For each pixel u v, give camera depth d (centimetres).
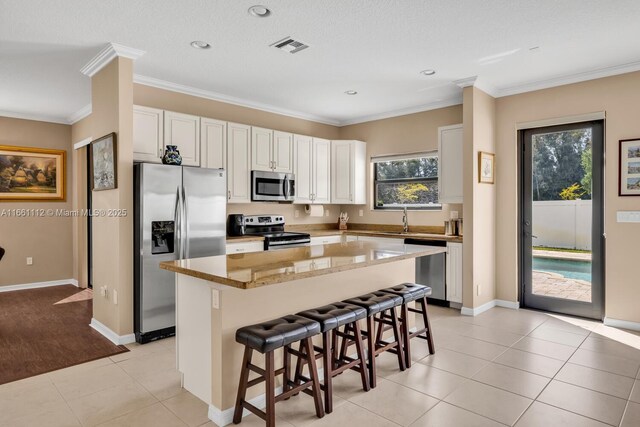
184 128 425
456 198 468
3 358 318
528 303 462
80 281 584
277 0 262
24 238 573
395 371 292
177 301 263
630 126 381
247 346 214
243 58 367
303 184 555
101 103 375
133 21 292
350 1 264
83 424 223
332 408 236
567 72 405
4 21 290
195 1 263
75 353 328
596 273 413
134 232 358
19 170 566
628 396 252
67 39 323
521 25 300
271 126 548
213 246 399
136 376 285
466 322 410
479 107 439
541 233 450
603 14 283
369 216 607
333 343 271
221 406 223
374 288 335
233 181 470
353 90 469
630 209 380
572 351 329
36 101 505
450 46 340
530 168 456
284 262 263
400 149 566
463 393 257
